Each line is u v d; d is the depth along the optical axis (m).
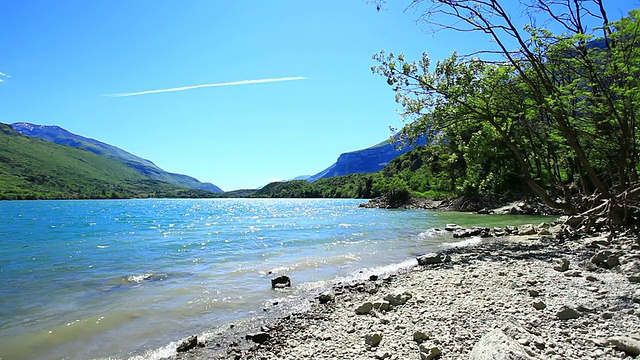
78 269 16.25
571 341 5.95
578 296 8.50
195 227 38.66
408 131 23.39
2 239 28.25
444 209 62.78
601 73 17.30
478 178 57.81
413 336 6.87
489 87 20.88
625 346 5.40
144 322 9.38
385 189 92.00
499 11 17.42
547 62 18.44
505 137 20.86
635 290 8.51
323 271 15.22
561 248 15.28
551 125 20.47
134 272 15.47
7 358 7.33
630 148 18.02
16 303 11.07
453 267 13.41
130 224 43.34
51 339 8.29
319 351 6.85
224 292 12.14
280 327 8.48
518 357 4.61
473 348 5.59
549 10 19.44
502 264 13.03
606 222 17.08
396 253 19.34
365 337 6.98
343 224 38.59
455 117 21.97
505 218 41.19
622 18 15.38
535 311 7.64
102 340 8.23
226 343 7.79
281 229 34.66
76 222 46.38
